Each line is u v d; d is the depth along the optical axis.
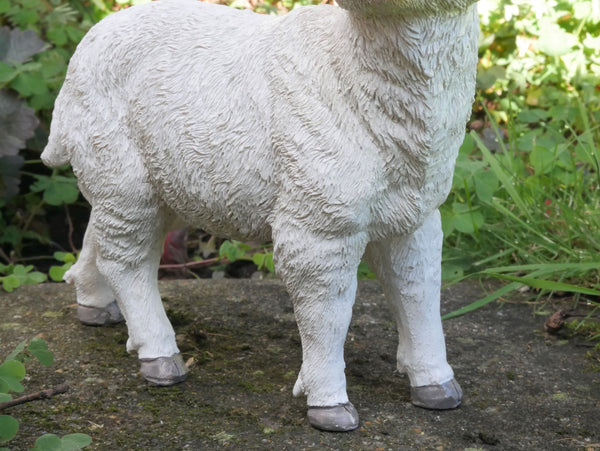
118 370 2.13
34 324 2.42
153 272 2.11
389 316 2.53
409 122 1.64
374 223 1.77
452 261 2.93
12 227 3.35
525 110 3.43
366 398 2.01
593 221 2.88
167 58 1.90
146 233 2.04
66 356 2.21
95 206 2.04
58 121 2.06
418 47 1.57
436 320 1.97
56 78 3.40
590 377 2.15
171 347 2.08
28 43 3.25
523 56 3.80
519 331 2.46
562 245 2.82
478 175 2.94
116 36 1.96
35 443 1.65
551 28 3.63
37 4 3.54
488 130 3.42
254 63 1.81
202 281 2.81
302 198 1.71
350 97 1.67
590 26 3.78
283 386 2.06
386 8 1.52
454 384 1.98
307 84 1.71
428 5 1.51
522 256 2.86
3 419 1.61
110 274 2.08
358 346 2.32
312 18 1.77
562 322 2.42
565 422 1.92
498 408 1.98
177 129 1.86
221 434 1.81
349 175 1.67
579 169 3.17
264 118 1.76
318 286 1.77
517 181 3.06
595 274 2.76
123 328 2.42
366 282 2.81
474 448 1.79
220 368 2.16
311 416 1.85
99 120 1.97
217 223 1.92
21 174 3.43
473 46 1.66
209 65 1.86
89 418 1.88
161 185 1.94
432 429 1.87
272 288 2.75
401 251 1.91
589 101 3.59
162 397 1.99
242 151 1.79
